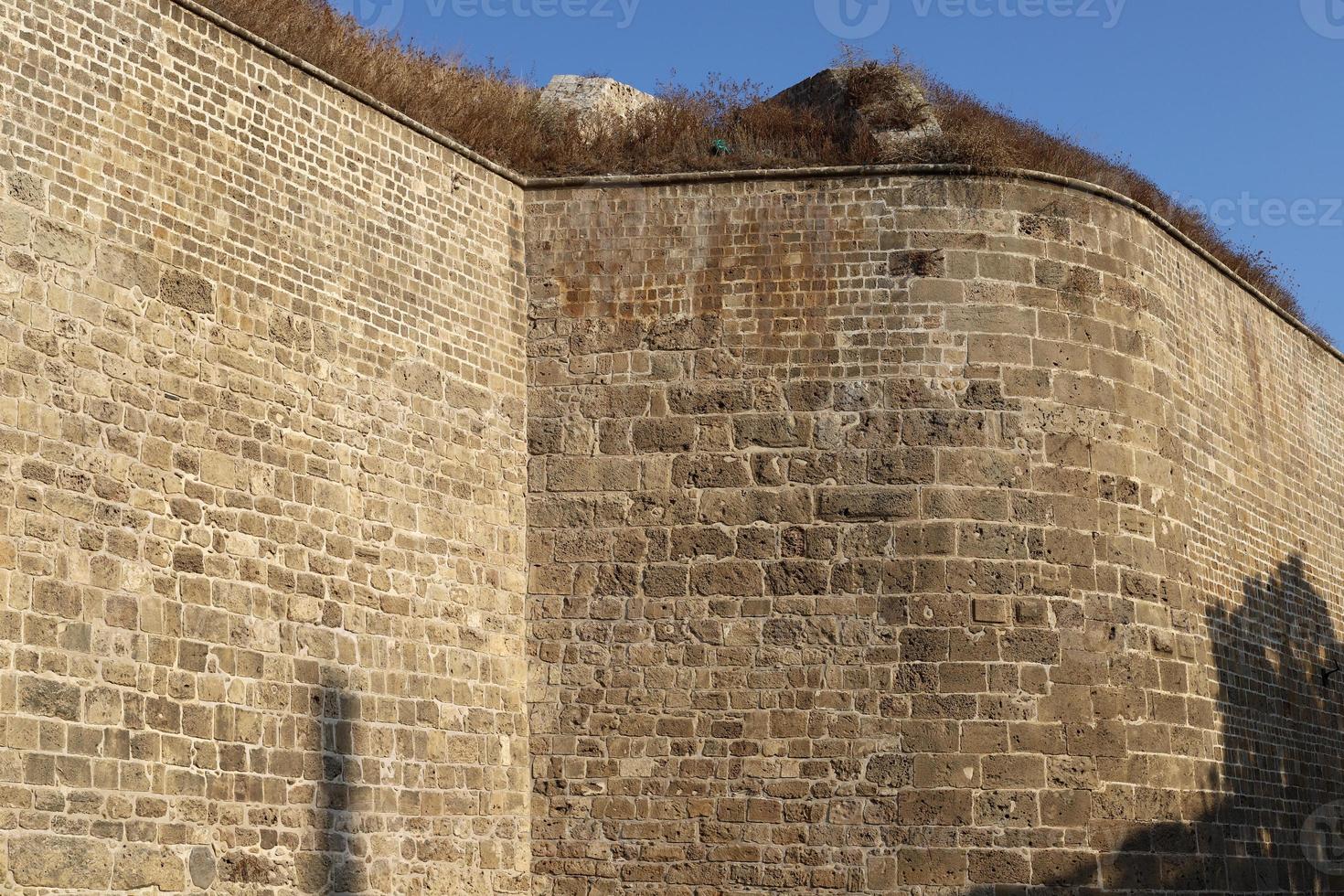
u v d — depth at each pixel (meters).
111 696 13.97
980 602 18.34
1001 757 17.98
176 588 14.71
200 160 15.73
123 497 14.38
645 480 18.84
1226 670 21.17
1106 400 19.48
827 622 18.31
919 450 18.67
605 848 18.02
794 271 19.20
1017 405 18.94
